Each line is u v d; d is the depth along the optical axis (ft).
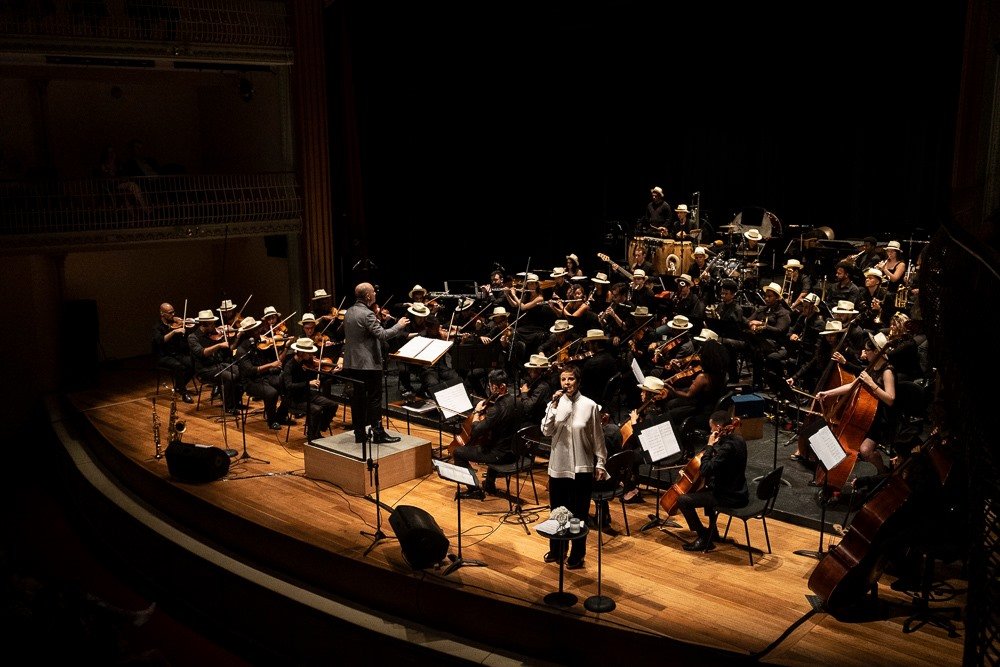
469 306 46.26
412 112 64.90
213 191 53.83
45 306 52.06
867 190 57.62
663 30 60.23
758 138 61.26
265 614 30.32
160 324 47.19
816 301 39.50
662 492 33.37
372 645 27.25
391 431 37.88
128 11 47.75
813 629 24.18
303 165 54.85
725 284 41.16
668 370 37.35
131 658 26.22
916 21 51.70
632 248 58.18
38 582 28.25
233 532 32.78
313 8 53.57
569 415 27.32
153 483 36.91
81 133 56.80
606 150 67.31
